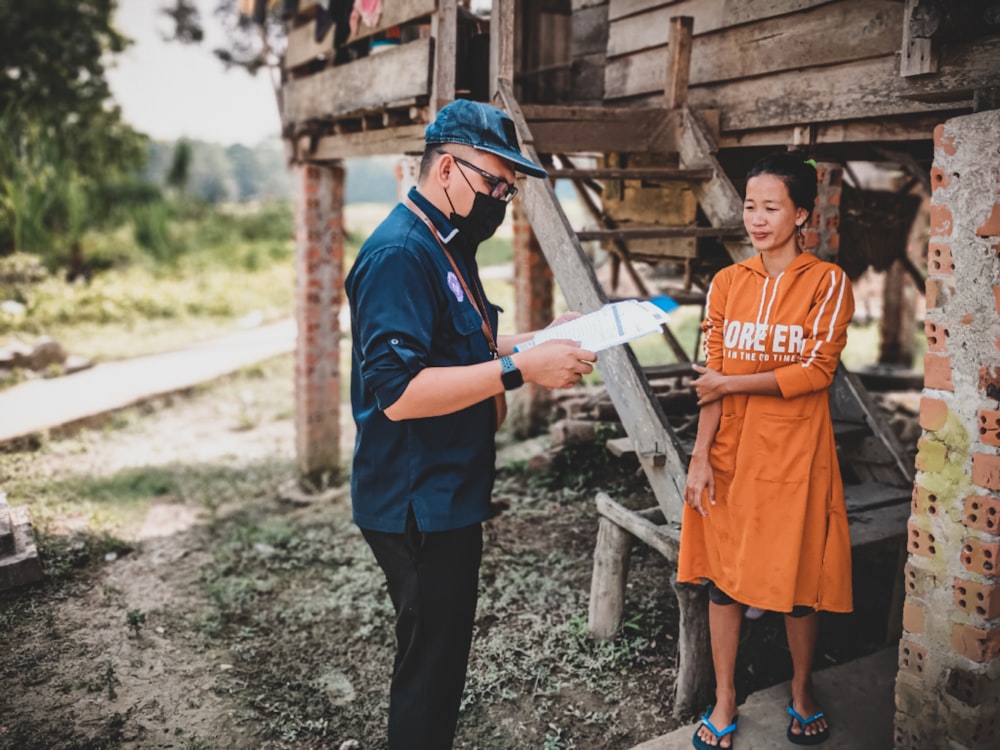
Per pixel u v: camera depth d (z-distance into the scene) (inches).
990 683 98.2
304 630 162.2
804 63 155.7
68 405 327.0
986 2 95.0
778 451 101.7
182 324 546.6
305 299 262.7
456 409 84.7
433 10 172.7
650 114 172.9
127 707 132.6
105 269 716.0
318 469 270.2
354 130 232.7
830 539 104.3
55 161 692.1
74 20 796.0
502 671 140.4
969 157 92.4
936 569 100.8
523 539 193.6
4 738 122.2
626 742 123.1
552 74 241.1
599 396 243.8
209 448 309.0
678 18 170.4
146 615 164.9
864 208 218.1
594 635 147.5
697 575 114.3
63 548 191.9
